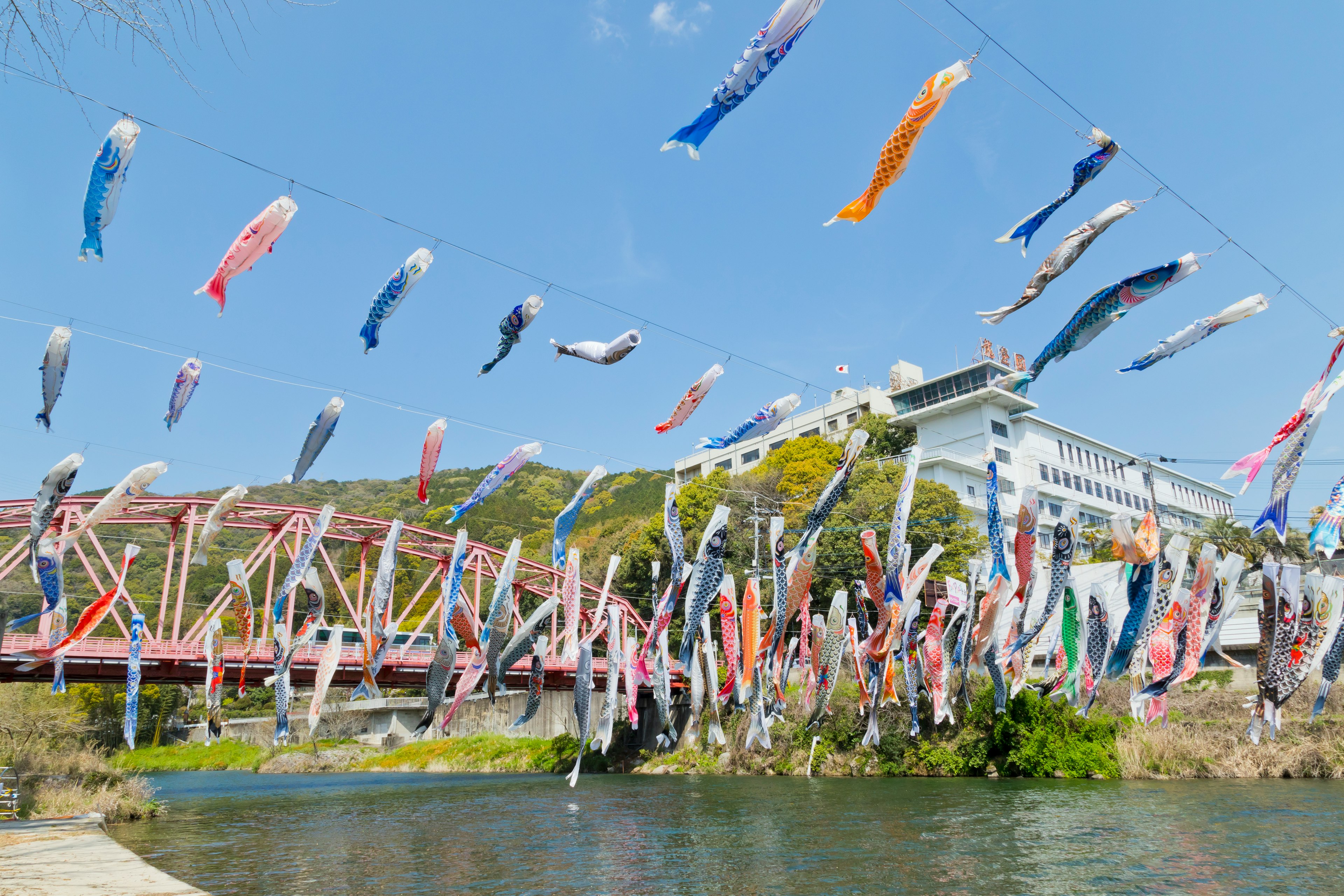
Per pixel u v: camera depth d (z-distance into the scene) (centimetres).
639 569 5691
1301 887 1529
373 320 1128
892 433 6756
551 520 9469
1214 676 3844
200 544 2062
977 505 6225
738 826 2441
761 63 799
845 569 4766
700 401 1408
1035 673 3809
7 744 3634
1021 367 6712
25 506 3638
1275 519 1416
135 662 2216
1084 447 7288
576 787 4000
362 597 4231
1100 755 3462
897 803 2823
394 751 6744
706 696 4544
